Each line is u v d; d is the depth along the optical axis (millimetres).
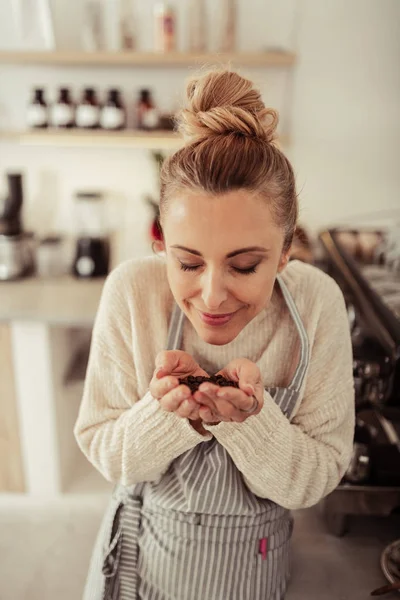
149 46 2098
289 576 993
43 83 2148
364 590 989
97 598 828
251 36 2094
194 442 675
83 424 777
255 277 580
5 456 1872
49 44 2000
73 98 2162
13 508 1826
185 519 775
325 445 750
